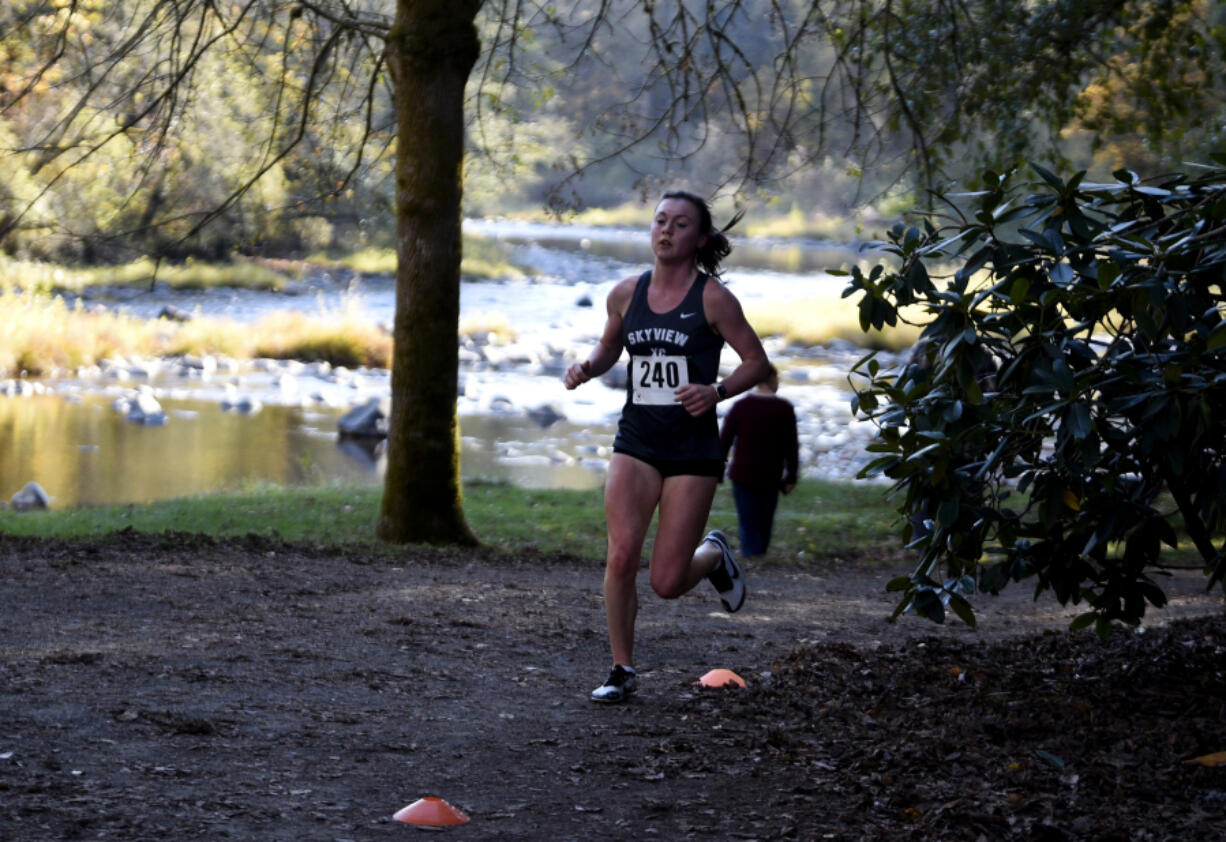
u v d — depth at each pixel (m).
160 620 8.69
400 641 8.57
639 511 7.09
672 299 6.97
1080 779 5.74
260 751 5.82
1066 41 16.23
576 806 5.34
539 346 43.56
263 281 55.44
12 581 9.80
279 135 17.55
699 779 5.74
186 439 26.69
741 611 11.30
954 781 5.71
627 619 7.21
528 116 18.30
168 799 5.07
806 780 5.73
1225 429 5.91
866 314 6.51
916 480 6.57
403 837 4.88
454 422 14.46
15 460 23.58
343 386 35.47
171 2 15.80
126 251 21.72
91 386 33.62
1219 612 11.43
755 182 16.30
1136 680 7.62
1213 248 5.86
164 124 15.95
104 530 14.22
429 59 13.65
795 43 16.14
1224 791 5.58
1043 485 6.27
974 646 9.09
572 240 100.19
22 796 4.94
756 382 6.99
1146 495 6.32
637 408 7.09
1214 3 22.27
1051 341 6.05
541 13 16.55
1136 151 24.75
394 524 14.39
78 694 6.52
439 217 13.98
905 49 16.31
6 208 18.34
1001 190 6.33
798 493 20.62
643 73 17.59
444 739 6.23
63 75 17.11
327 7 16.55
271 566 11.57
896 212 16.80
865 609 11.91
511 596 10.91
